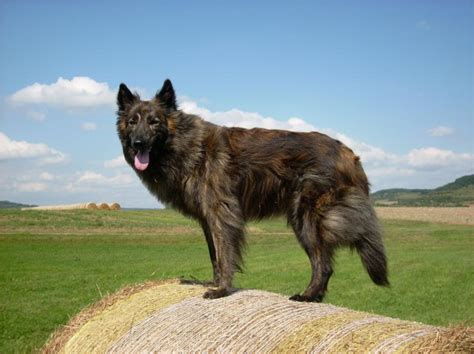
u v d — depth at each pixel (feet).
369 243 7.34
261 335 5.70
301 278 16.72
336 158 7.28
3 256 21.88
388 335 5.14
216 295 6.68
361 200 7.25
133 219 42.52
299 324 5.65
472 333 4.72
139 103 7.92
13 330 10.57
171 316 6.45
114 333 6.63
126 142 8.11
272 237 33.06
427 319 11.96
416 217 49.65
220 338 5.88
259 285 15.53
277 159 7.43
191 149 7.59
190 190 7.63
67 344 6.98
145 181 7.98
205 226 7.79
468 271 18.11
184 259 22.25
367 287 15.46
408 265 19.53
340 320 5.59
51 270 18.40
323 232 7.19
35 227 34.96
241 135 7.64
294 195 7.39
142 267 19.43
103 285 15.43
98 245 27.25
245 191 7.59
